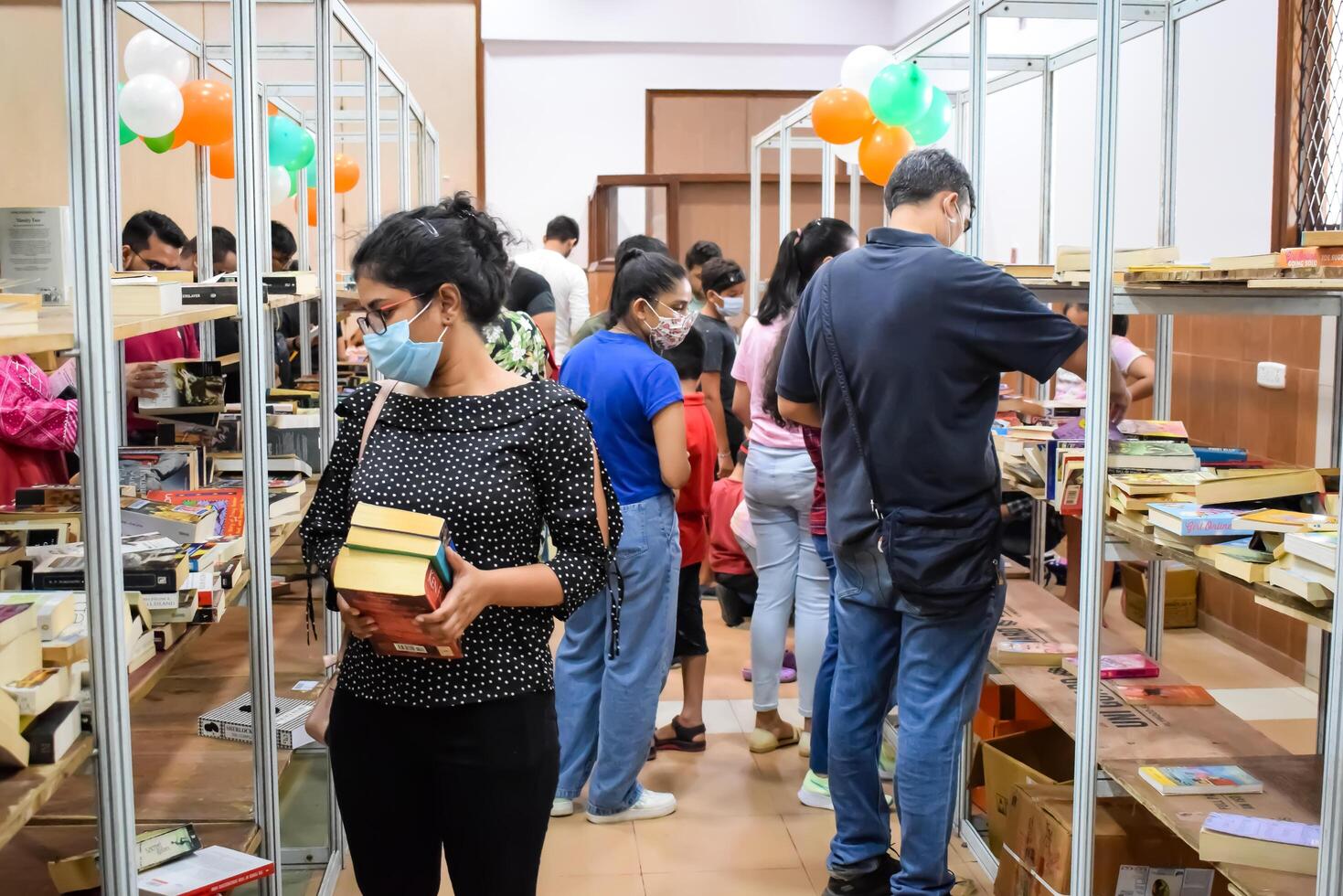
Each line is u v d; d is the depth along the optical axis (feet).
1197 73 16.33
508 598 5.43
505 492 5.56
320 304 9.79
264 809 7.15
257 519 7.14
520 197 30.86
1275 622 14.73
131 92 10.16
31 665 4.61
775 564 11.93
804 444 11.40
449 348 5.69
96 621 4.61
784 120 19.52
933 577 7.85
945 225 8.32
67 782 7.09
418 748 5.61
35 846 6.35
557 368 14.75
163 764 7.70
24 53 25.23
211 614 6.35
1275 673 14.64
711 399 15.87
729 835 10.46
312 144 14.28
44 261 5.60
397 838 5.78
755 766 11.96
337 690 5.83
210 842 6.78
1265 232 14.66
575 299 22.48
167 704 8.69
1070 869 7.78
